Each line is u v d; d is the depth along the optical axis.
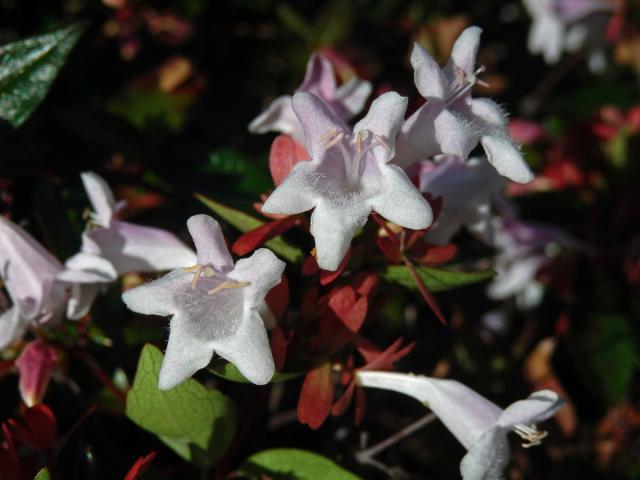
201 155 0.13
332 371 0.09
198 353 0.08
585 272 0.15
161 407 0.09
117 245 0.10
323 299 0.09
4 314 0.09
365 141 0.08
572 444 0.14
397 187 0.08
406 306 0.14
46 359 0.10
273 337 0.08
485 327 0.15
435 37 0.18
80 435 0.10
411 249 0.09
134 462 0.10
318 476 0.09
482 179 0.10
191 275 0.08
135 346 0.11
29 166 0.12
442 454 0.13
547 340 0.15
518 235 0.15
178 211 0.12
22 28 0.15
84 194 0.12
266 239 0.09
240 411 0.10
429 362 0.14
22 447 0.10
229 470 0.10
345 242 0.08
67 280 0.09
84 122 0.13
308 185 0.08
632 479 0.13
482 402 0.09
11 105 0.10
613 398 0.14
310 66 0.10
